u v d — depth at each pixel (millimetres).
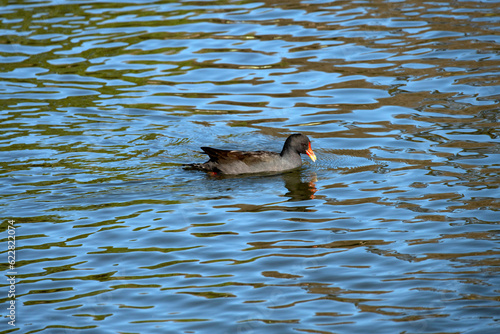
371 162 16750
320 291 11320
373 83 21312
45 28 26453
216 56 23844
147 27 26406
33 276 12078
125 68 23141
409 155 16906
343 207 14508
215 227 13820
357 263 12180
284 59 23375
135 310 10938
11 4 29312
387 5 28016
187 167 16875
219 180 16453
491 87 20359
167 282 11766
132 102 20797
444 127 18250
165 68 23109
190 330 10328
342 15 26984
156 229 13773
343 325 10305
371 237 13102
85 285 11734
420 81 21203
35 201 15039
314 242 13031
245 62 23375
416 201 14477
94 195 15375
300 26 26031
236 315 10680
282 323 10422
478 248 12430
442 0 28203
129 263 12477
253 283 11633
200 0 29469
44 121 19438
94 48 24578
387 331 10094
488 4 27312
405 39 24312
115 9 28578
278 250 12758
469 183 15094
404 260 12188
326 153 17594
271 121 19547
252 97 21016
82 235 13578
